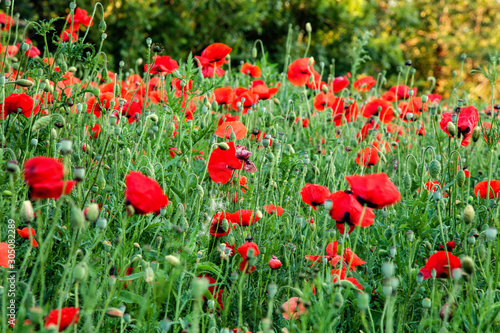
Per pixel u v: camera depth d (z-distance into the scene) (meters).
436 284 1.98
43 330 1.29
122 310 1.58
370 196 1.70
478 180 3.21
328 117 3.95
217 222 2.17
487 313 1.68
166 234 1.98
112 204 2.16
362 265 2.29
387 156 3.82
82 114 2.72
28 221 1.47
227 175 2.33
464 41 18.84
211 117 2.97
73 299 1.76
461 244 2.26
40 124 2.01
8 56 3.49
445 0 20.02
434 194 2.00
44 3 9.35
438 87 18.67
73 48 2.63
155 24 10.21
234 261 2.13
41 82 2.37
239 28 11.99
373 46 14.25
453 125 2.38
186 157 2.50
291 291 2.13
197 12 11.19
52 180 1.41
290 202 2.65
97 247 1.96
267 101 3.97
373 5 15.81
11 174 1.55
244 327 1.71
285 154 2.89
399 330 1.81
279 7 13.04
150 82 3.71
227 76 4.52
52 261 1.89
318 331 1.52
